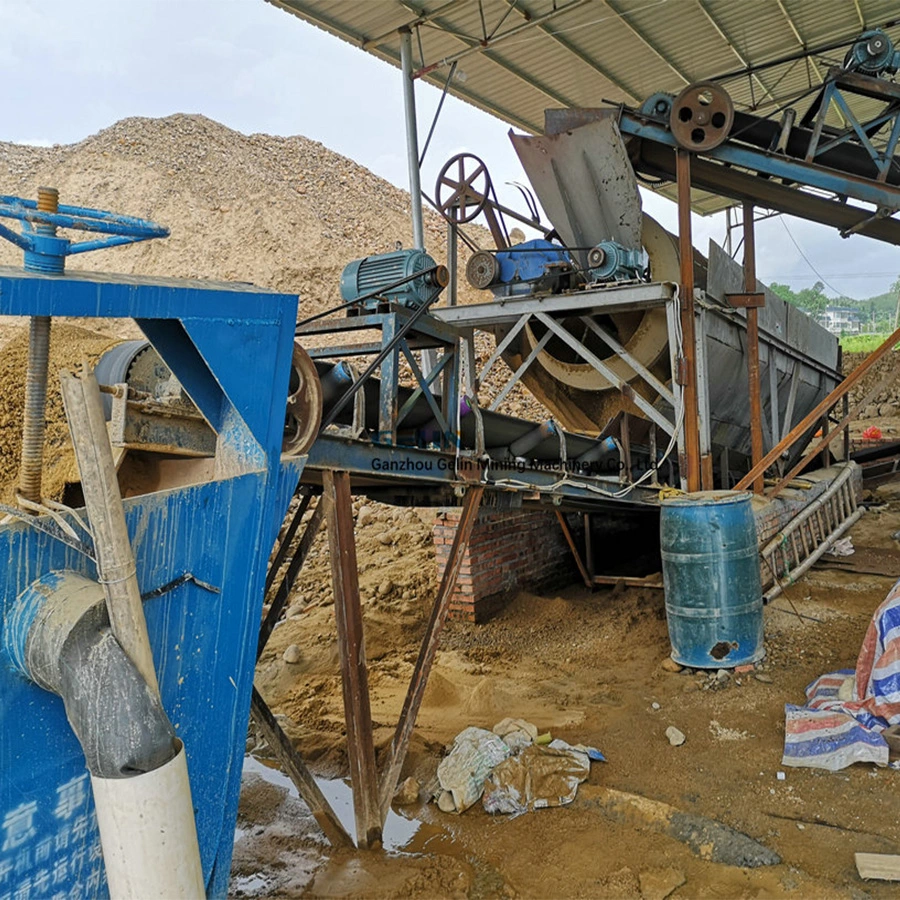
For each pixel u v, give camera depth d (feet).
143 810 5.68
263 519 8.44
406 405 14.57
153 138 87.66
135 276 7.59
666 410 27.48
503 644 21.49
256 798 13.83
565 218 27.27
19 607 6.07
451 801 13.08
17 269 6.47
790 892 10.53
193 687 7.66
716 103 23.50
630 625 22.12
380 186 94.84
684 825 12.06
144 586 7.11
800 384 33.40
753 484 25.18
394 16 31.60
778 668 18.12
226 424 8.53
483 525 23.25
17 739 6.12
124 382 8.98
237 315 8.02
